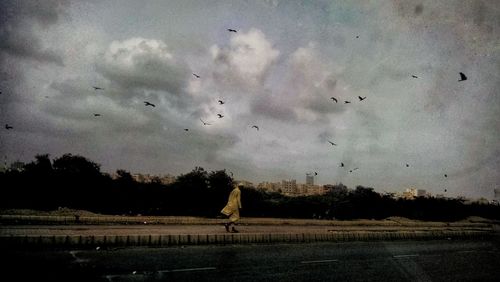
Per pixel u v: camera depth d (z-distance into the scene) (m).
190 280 7.73
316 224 23.56
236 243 13.62
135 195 21.75
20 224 14.12
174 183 23.58
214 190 23.61
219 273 8.55
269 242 14.54
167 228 15.48
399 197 38.19
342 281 9.01
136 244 11.50
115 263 8.67
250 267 9.53
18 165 19.98
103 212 20.64
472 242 21.06
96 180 21.05
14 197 18.59
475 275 11.23
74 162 21.52
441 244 19.02
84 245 10.62
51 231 11.88
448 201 39.47
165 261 9.38
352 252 13.79
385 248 15.66
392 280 9.66
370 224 26.91
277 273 9.12
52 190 19.50
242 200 25.11
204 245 12.62
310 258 11.73
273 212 26.94
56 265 7.96
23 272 7.16
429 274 10.84
